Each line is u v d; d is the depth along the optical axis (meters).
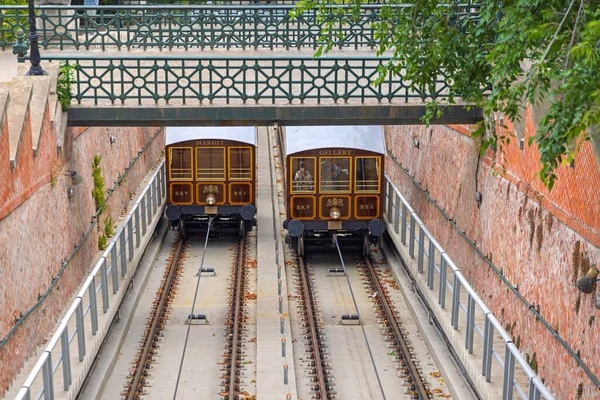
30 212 16.39
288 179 27.08
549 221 15.54
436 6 14.20
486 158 19.92
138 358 19.27
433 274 20.92
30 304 16.25
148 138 35.34
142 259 26.55
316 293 24.23
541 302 15.84
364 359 19.36
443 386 17.73
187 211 29.47
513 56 11.20
